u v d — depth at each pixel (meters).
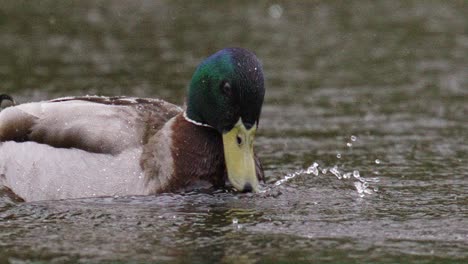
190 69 20.55
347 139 15.72
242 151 11.88
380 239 10.60
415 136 15.88
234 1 27.64
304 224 11.14
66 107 12.50
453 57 21.84
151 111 12.55
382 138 15.77
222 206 11.77
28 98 17.94
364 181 13.16
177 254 10.07
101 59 21.36
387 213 11.64
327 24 25.09
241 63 11.87
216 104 11.95
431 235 10.75
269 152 14.93
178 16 25.86
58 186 12.05
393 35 23.98
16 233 10.87
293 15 26.11
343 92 19.05
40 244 10.46
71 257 10.00
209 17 25.77
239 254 10.05
